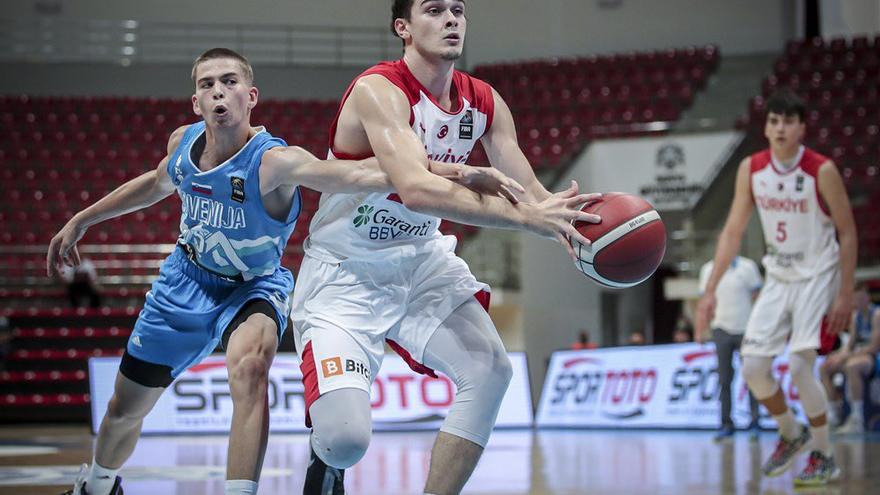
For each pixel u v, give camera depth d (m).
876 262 14.72
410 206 3.06
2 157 18.11
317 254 3.57
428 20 3.30
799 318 6.04
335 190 3.29
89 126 18.83
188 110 19.41
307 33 20.11
